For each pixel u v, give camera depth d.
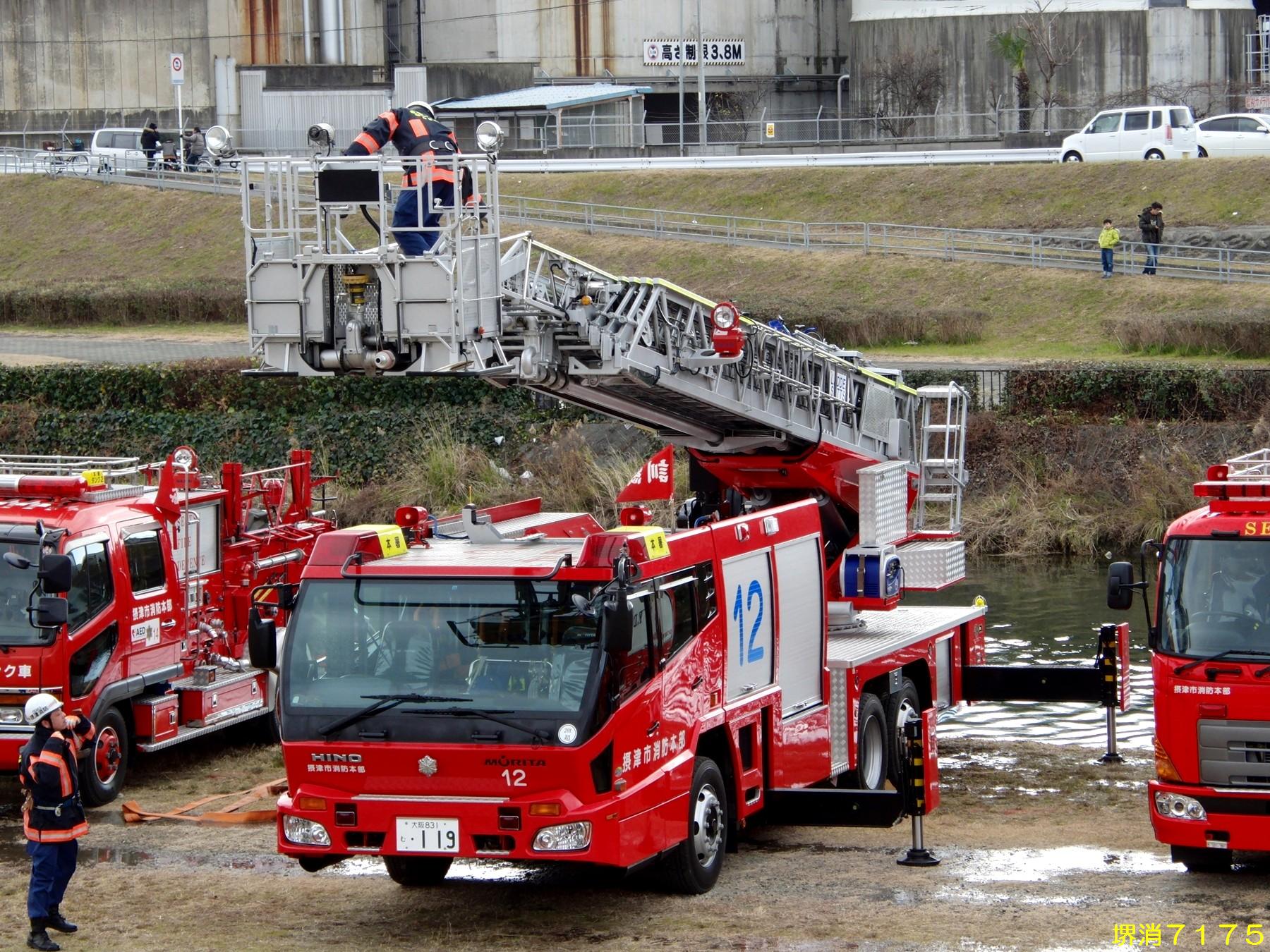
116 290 129.88
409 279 33.53
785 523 35.50
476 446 88.75
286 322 34.16
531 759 27.38
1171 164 134.38
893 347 109.88
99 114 189.12
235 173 159.88
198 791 42.03
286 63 188.00
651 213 147.25
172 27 186.62
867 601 43.34
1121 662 45.66
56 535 38.69
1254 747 30.39
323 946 28.34
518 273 36.78
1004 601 69.50
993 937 27.94
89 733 29.47
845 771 37.84
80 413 95.81
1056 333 110.25
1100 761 46.12
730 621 32.56
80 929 29.48
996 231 130.25
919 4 189.25
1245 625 30.73
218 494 45.56
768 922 29.06
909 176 143.38
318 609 28.88
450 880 32.97
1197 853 32.22
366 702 28.19
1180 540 31.55
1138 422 84.69
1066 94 183.38
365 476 89.56
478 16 195.00
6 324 129.50
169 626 42.91
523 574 28.28
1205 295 110.44
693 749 30.53
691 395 40.69
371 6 189.88
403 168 34.78
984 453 84.25
